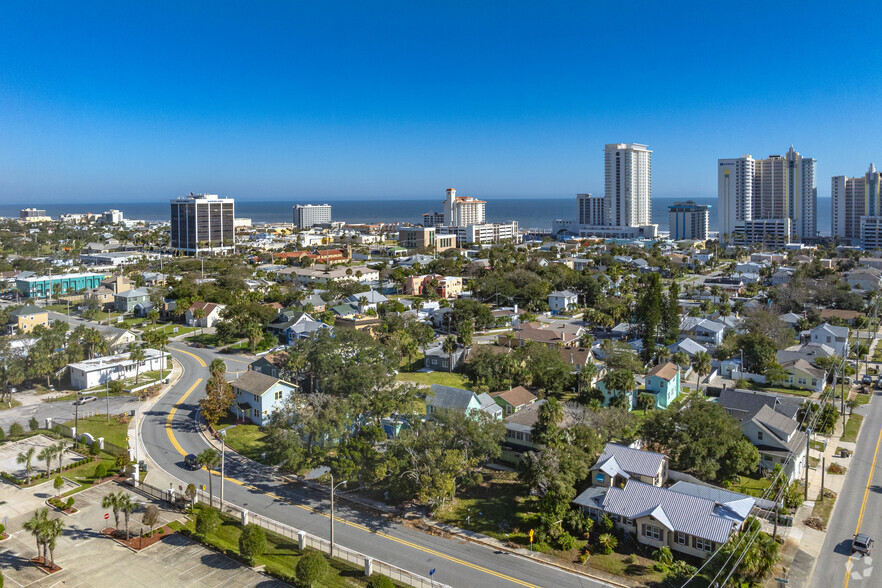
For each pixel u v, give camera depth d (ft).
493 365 395.96
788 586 188.14
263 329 525.75
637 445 278.05
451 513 232.53
